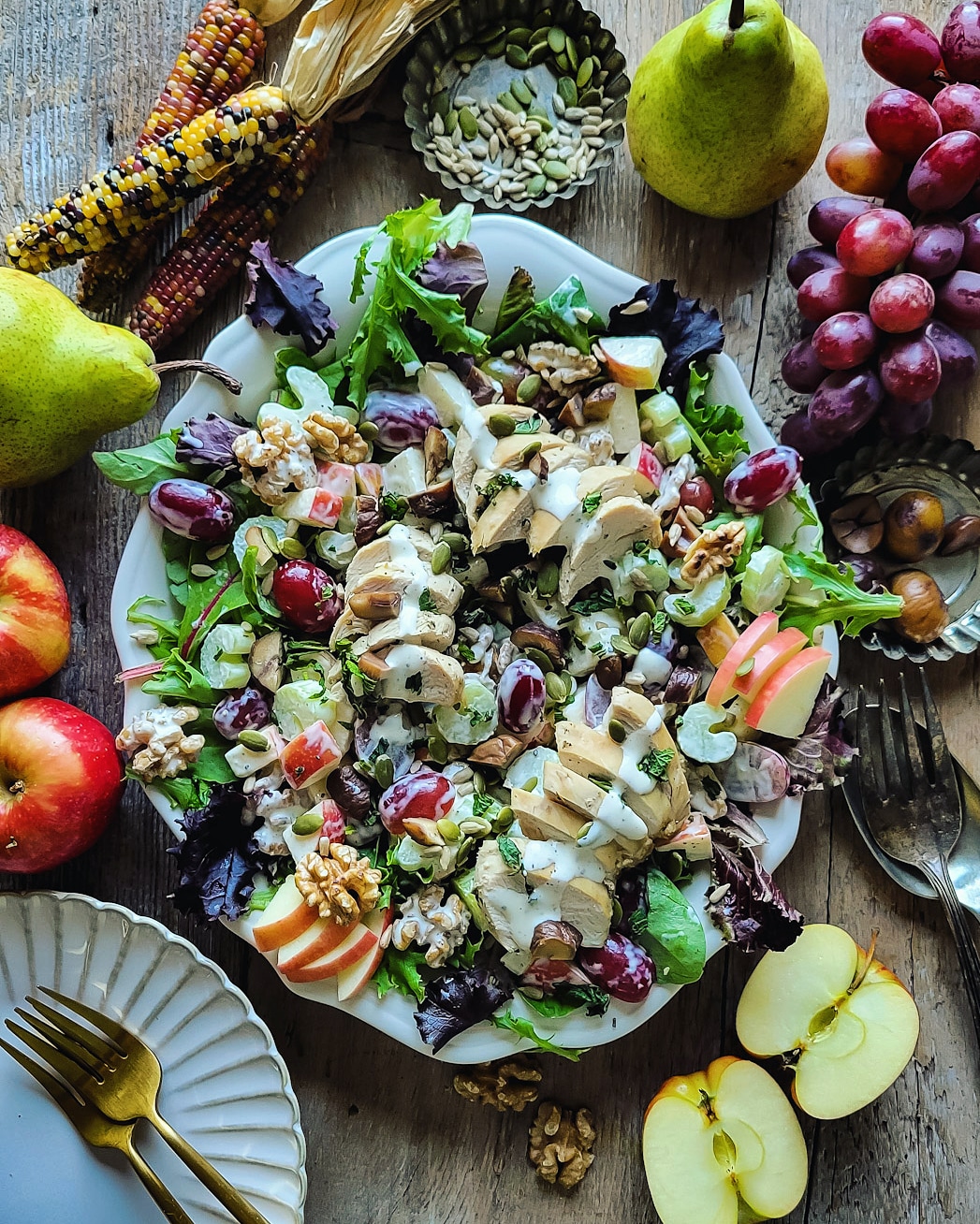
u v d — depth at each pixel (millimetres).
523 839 497
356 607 493
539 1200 556
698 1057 563
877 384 521
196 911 498
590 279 514
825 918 568
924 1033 568
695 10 571
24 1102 528
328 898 484
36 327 485
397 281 499
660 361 512
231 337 504
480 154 560
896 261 508
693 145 513
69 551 557
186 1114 517
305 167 545
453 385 517
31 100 559
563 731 492
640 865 511
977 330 546
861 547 544
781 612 522
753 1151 536
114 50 561
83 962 519
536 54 562
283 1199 508
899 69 522
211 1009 514
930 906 570
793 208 570
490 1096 545
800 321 569
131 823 555
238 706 506
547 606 521
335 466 513
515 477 494
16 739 503
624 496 502
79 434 513
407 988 501
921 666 570
